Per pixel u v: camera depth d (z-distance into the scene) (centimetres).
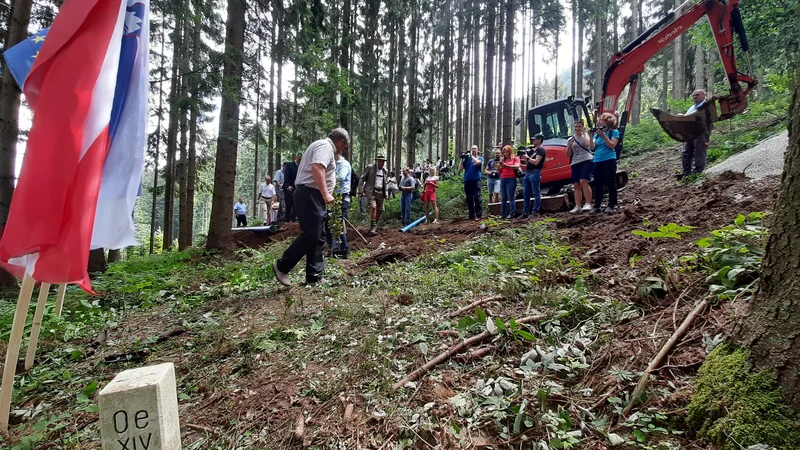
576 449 167
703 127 701
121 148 292
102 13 244
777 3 847
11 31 567
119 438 133
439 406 208
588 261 382
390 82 2000
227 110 782
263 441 205
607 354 219
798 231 156
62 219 224
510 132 1341
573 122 876
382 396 222
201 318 395
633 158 1261
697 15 726
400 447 186
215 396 251
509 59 1345
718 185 514
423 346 259
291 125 886
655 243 379
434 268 488
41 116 229
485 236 594
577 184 680
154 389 134
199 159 1794
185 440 216
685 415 169
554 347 234
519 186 986
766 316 162
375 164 991
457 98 2430
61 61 235
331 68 965
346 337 299
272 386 252
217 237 823
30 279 225
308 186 439
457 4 1656
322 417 216
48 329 386
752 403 151
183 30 1323
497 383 215
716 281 251
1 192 551
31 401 272
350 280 476
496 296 328
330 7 1193
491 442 181
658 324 235
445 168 1855
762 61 970
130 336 373
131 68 296
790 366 150
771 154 575
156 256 926
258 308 399
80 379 295
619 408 181
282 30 841
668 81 2925
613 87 803
